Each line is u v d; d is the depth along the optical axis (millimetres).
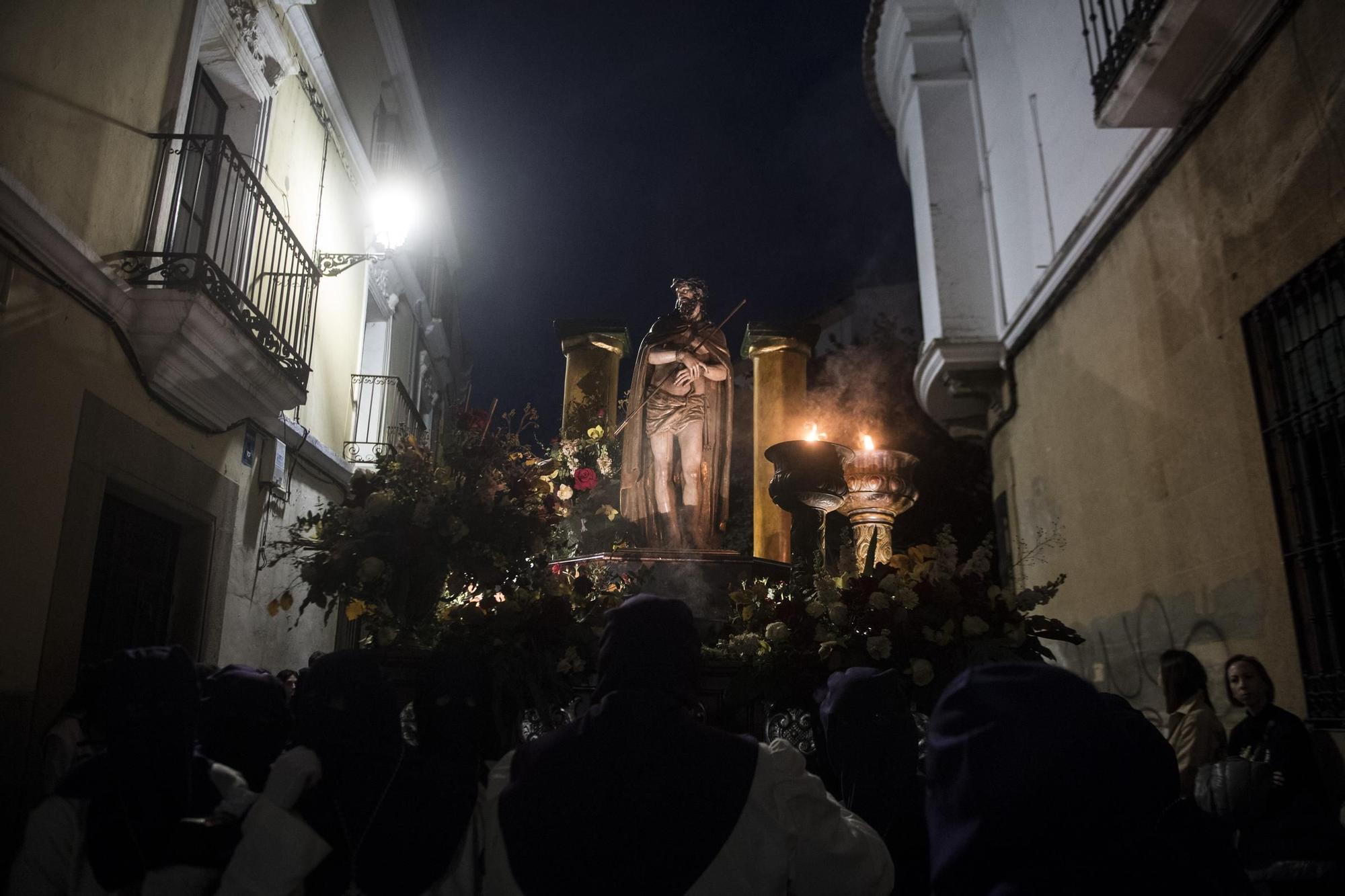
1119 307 6773
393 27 9984
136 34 5008
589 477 5027
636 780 1613
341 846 1757
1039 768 1033
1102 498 7062
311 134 7660
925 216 10195
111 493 4980
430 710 2369
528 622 3400
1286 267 4836
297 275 6199
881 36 11148
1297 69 4715
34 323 4098
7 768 3887
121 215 4879
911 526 12523
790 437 6281
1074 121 7684
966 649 3484
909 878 2449
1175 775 1151
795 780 1710
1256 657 5113
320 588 3551
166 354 4910
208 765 2086
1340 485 4449
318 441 7652
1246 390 5184
